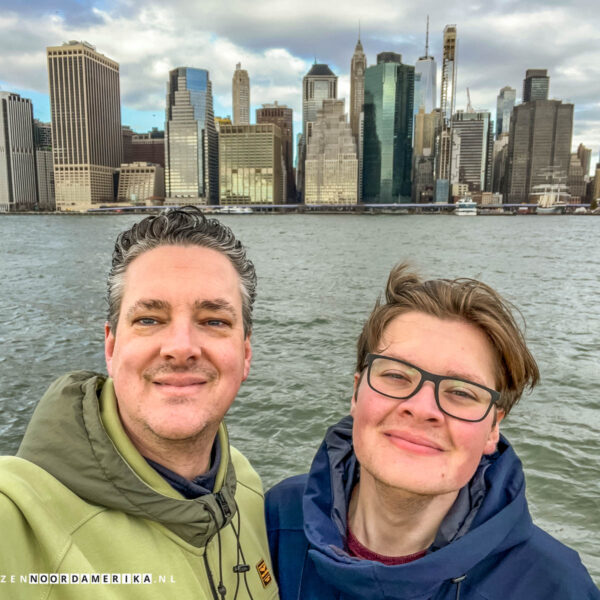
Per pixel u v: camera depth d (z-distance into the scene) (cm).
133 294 142
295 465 704
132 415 138
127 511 131
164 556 134
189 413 137
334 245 5850
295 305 2025
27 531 116
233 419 859
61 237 6781
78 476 128
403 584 139
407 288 162
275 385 1028
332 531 164
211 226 155
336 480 175
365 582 142
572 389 1012
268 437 791
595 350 1355
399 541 157
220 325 148
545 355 1302
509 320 153
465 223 14450
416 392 144
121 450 135
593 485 640
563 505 600
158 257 143
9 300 2072
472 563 140
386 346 156
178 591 132
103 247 5088
